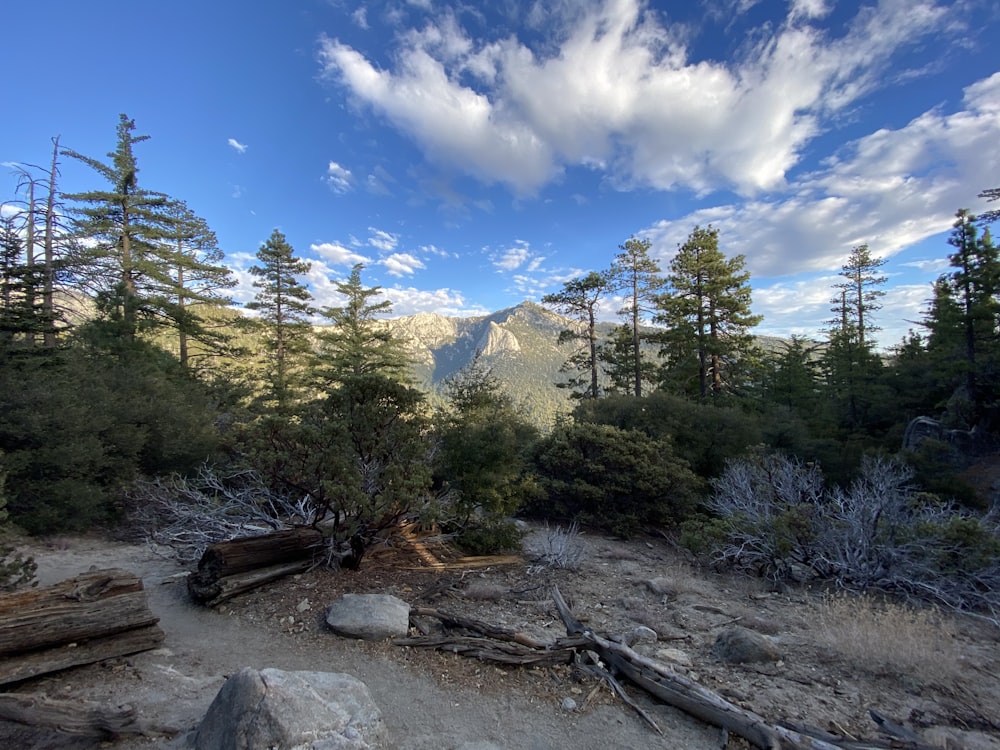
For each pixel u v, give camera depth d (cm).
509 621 540
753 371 2820
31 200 1628
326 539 657
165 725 312
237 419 1725
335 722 297
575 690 400
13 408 934
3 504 666
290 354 3109
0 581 457
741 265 2739
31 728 296
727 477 1135
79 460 927
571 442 1230
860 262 3844
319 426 638
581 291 2844
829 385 3444
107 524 982
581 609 595
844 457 1922
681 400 1731
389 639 476
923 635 474
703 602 647
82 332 1628
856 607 546
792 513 817
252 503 795
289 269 3064
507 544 834
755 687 404
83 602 392
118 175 2300
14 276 1327
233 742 271
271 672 312
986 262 2255
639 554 952
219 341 2658
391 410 657
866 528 764
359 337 3155
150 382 1347
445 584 642
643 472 1122
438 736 333
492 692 395
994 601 643
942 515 834
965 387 2384
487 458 829
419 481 613
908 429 2481
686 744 336
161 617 526
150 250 2369
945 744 330
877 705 382
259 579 585
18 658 352
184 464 1190
